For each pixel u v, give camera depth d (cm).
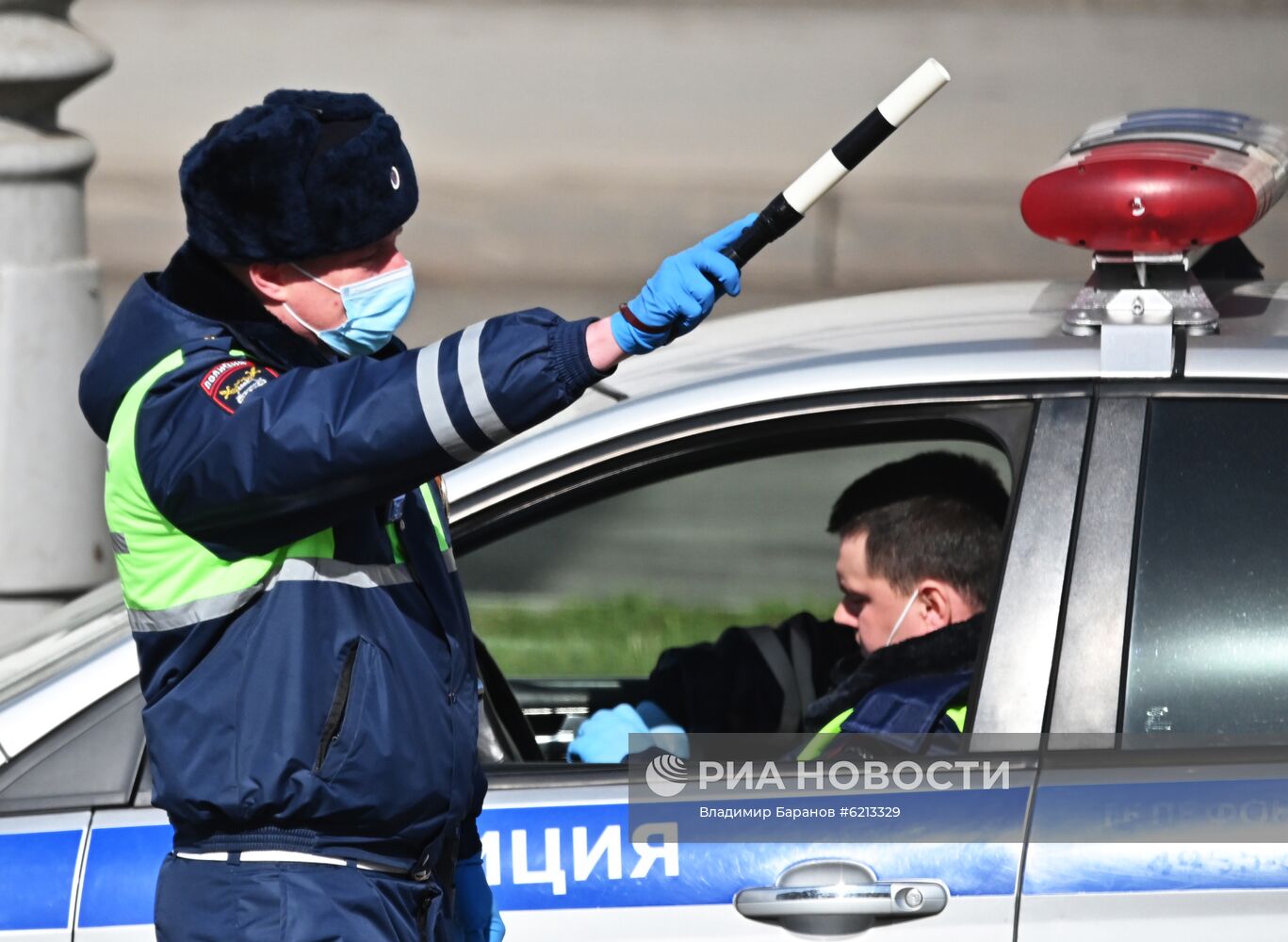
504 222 4847
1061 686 1018
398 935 920
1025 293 1257
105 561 2067
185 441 874
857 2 7419
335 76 6375
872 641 1211
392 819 912
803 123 5856
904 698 1129
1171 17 7069
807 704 1339
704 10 7294
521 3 7381
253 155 887
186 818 912
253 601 905
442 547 981
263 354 912
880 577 1198
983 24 7025
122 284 4359
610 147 5603
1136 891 993
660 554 2361
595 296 4256
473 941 1005
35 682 1093
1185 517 1021
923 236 4709
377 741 899
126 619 1161
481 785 992
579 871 1036
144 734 1027
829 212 4872
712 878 1027
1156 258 1074
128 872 1035
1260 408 1027
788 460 1795
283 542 891
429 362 852
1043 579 1027
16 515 2014
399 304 943
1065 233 1087
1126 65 6450
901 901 1004
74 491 2033
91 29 6888
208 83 6288
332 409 852
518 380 845
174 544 901
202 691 902
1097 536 1024
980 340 1093
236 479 861
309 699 898
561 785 1060
